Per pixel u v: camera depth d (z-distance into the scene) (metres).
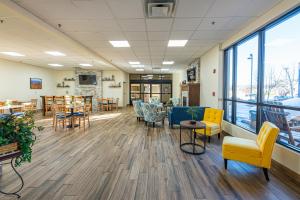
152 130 5.78
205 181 2.59
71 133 5.34
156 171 2.90
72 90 12.45
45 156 3.51
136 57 7.61
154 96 14.69
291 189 2.38
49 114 8.97
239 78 4.73
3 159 1.97
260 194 2.27
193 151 3.74
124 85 13.24
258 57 3.74
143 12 3.26
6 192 2.28
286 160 2.88
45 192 2.29
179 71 13.19
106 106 11.39
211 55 6.09
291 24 2.97
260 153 2.67
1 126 2.02
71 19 3.56
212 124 4.56
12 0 2.82
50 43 5.32
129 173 2.82
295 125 2.86
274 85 3.37
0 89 8.05
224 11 3.23
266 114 3.56
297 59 2.86
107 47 5.85
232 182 2.56
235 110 4.94
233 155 2.89
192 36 4.67
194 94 7.44
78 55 7.10
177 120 5.95
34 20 3.36
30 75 9.88
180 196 2.22
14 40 5.01
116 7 3.06
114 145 4.22
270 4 2.98
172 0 2.85
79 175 2.75
